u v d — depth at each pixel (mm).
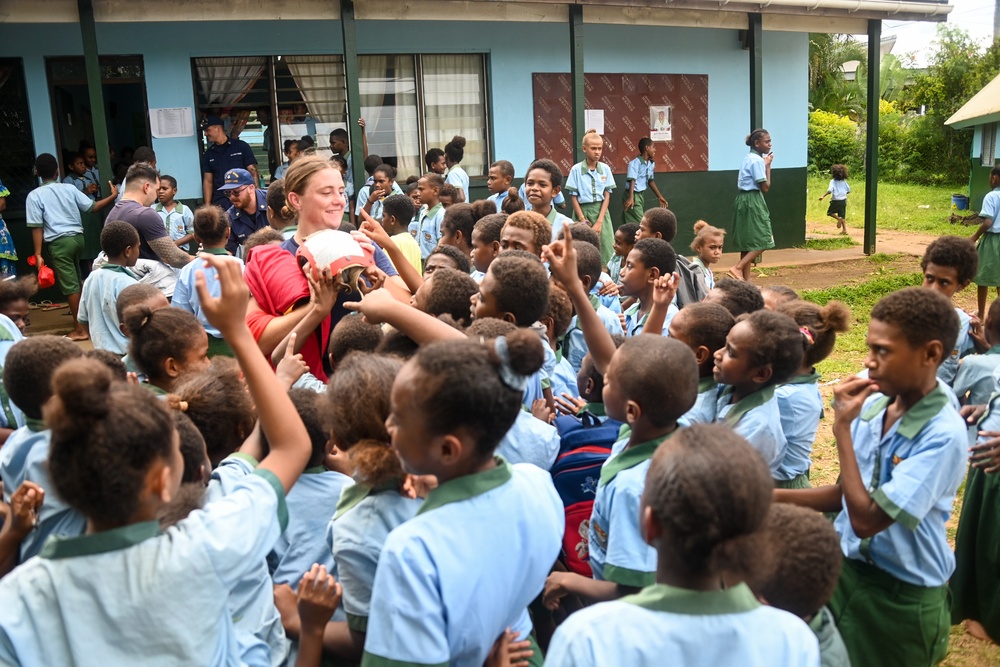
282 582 2217
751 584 1447
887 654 2428
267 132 9508
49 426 1453
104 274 5137
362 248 2859
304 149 9000
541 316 2805
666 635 1346
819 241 12930
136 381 2482
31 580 1494
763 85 11906
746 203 9969
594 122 10969
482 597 1664
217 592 1558
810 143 24312
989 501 3121
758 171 9797
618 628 1364
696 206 11719
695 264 5012
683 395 2084
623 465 2131
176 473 1570
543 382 2852
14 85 8594
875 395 2619
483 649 1704
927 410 2330
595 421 2732
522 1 8859
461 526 1662
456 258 3988
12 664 1459
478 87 10320
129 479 1461
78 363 1444
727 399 2740
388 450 1876
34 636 1470
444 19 8859
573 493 2570
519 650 1876
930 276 3924
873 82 11453
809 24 11055
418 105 10047
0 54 8477
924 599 2375
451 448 1634
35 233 7836
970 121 15680
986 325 3582
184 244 7957
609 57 10898
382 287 2764
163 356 2641
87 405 1420
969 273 3889
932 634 2395
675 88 11352
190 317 2727
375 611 1623
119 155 11297
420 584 1601
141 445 1469
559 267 2543
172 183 7867
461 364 1607
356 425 1906
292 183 2975
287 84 9445
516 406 1665
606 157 11109
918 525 2287
